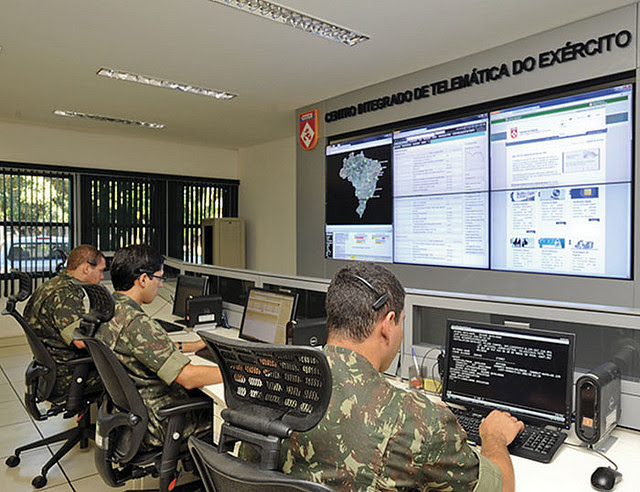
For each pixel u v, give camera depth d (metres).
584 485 1.28
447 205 4.24
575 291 3.45
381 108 4.69
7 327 6.04
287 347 0.87
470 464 1.02
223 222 7.57
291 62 4.08
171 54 3.89
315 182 5.51
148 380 1.93
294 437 0.98
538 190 3.63
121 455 1.87
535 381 1.62
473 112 4.02
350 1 3.00
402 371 2.16
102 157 6.85
